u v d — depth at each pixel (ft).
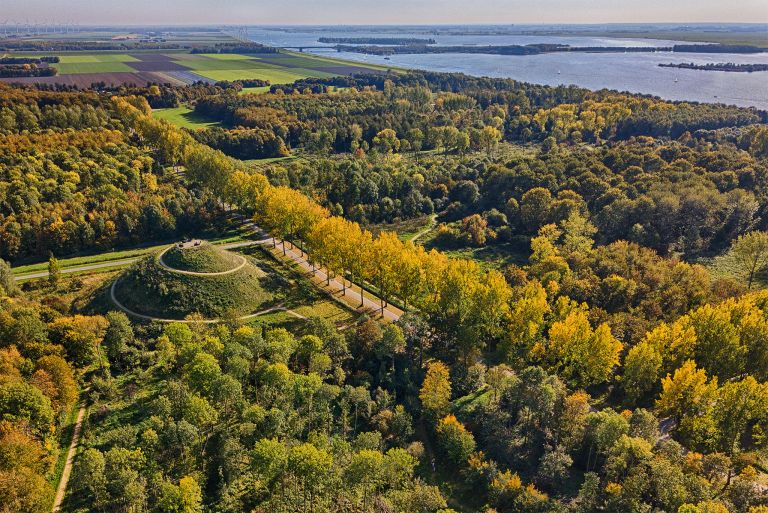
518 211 651.25
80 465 255.29
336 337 370.53
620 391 358.02
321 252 478.59
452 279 399.03
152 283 439.22
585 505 255.91
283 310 449.06
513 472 288.30
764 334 340.39
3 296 398.42
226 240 604.90
